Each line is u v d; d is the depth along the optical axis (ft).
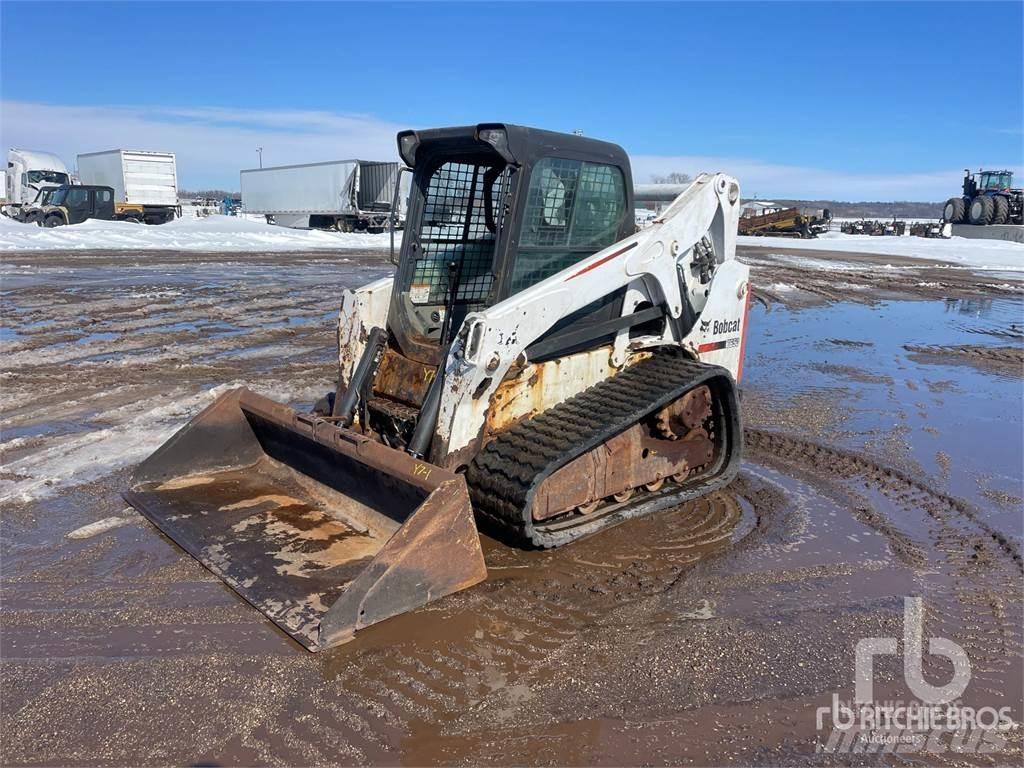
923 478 19.84
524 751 9.84
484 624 12.63
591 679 11.35
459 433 14.43
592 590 13.91
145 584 13.51
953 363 34.30
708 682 11.41
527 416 15.78
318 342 35.19
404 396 16.10
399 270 16.72
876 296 58.29
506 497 13.94
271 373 28.94
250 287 53.16
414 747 9.84
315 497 16.49
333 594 12.89
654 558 15.25
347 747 9.79
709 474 18.71
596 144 16.56
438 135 15.66
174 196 122.62
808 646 12.40
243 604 12.92
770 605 13.64
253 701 10.59
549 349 15.69
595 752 9.87
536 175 15.37
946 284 67.21
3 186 135.44
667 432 17.30
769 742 10.21
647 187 20.54
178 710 10.39
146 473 17.04
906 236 155.12
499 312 14.23
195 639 11.95
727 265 19.60
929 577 14.78
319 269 67.26
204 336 35.78
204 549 14.38
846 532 16.69
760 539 16.21
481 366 14.12
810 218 150.71
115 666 11.27
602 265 16.02
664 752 9.94
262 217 181.78
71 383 26.71
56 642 11.82
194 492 16.87
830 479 19.77
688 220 17.98
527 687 11.10
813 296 57.11
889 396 28.22
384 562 12.48
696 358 18.56
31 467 18.80
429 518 12.98
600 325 16.66
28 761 9.48
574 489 15.40
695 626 12.86
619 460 16.31
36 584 13.48
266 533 14.99
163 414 23.24
